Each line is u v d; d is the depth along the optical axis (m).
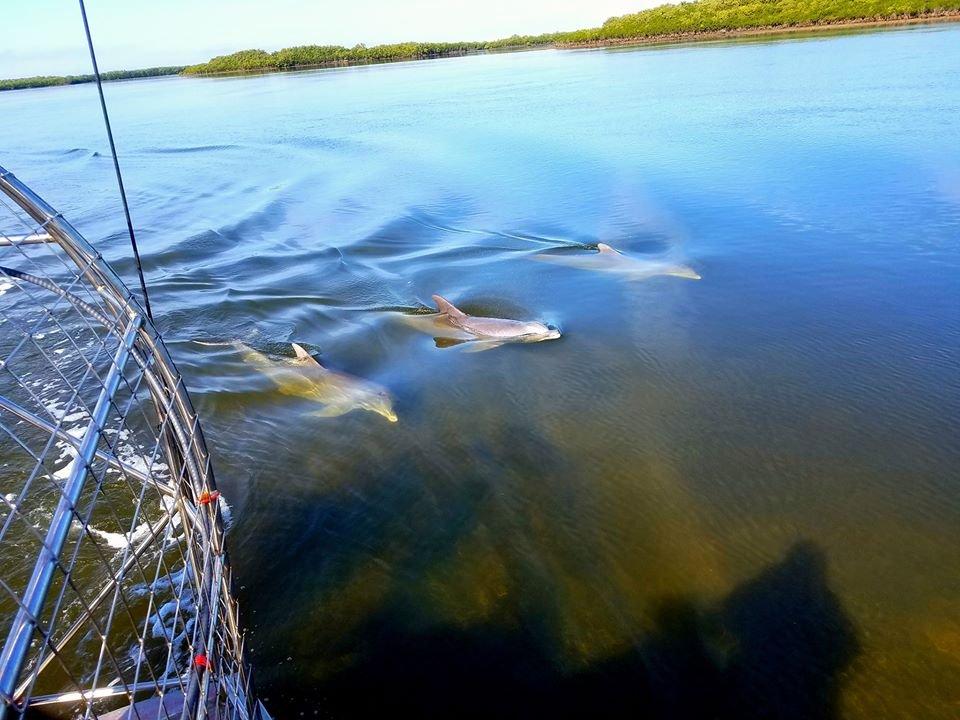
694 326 15.89
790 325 15.52
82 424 12.78
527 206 27.23
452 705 7.42
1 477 11.33
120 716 6.08
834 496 10.19
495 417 12.91
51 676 7.62
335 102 66.06
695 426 12.12
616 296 18.09
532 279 19.88
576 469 11.23
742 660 7.78
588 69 78.00
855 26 88.88
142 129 55.75
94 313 5.46
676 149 33.62
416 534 10.04
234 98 79.00
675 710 7.27
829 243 20.27
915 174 25.73
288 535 10.13
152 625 8.28
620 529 9.86
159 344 5.86
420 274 20.86
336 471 11.60
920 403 12.23
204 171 37.66
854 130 33.53
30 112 81.00
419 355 15.73
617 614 8.47
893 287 17.03
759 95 46.31
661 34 112.94
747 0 110.38
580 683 7.61
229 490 11.18
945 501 9.93
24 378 14.47
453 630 8.38
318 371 14.75
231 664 5.86
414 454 11.94
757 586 8.73
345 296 19.47
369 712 7.38
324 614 8.72
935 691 7.28
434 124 47.41
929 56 55.75
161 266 22.25
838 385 13.00
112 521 10.20
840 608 8.34
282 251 23.48
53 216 5.08
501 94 61.12
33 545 9.86
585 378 14.05
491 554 9.56
